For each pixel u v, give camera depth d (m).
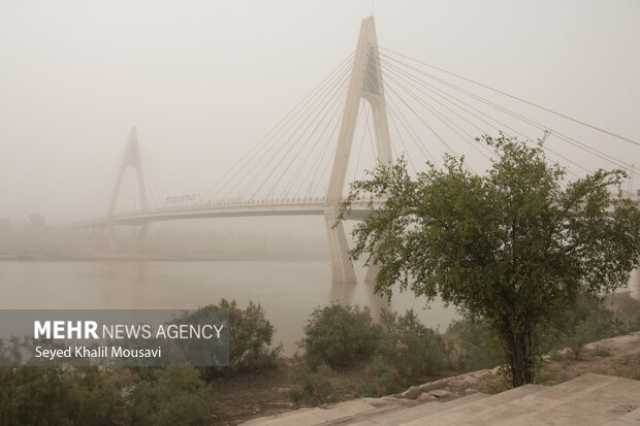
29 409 10.60
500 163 9.97
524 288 9.37
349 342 19.48
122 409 12.14
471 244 9.30
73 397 11.34
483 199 9.21
